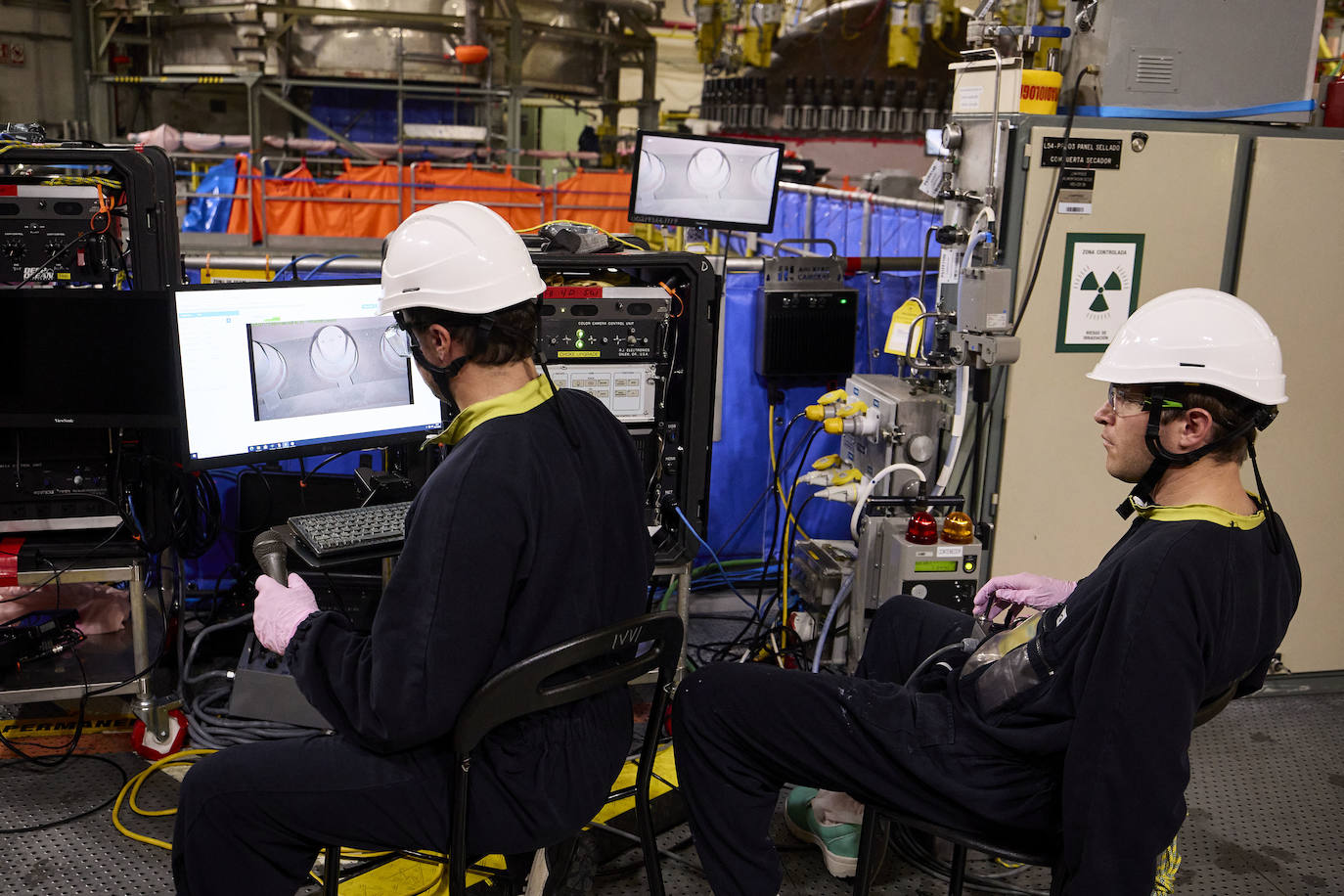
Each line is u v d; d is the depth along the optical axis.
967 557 2.53
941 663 1.76
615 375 2.46
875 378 3.07
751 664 1.71
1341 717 2.92
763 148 3.01
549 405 1.45
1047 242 2.66
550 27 9.28
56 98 10.34
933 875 2.16
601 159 9.70
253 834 1.43
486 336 1.40
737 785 1.70
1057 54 2.77
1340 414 2.91
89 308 2.10
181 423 2.13
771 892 1.75
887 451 2.78
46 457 2.26
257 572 3.00
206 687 2.75
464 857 1.40
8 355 2.11
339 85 8.71
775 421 3.54
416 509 1.35
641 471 1.57
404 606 1.32
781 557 3.19
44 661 2.46
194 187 7.91
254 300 2.18
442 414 2.45
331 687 1.42
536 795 1.42
